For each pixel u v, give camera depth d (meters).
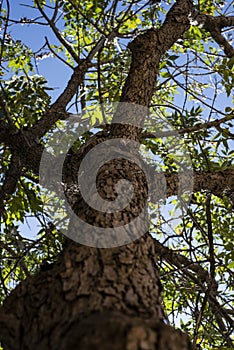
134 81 2.61
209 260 2.99
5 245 2.93
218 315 3.28
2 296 3.35
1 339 1.33
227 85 3.33
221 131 3.26
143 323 0.99
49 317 1.22
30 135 2.80
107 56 4.12
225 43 3.90
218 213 3.87
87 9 4.27
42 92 3.28
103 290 1.26
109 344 0.92
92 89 3.86
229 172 2.84
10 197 3.24
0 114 3.15
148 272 1.42
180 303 3.61
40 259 3.51
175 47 4.58
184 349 1.01
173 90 4.48
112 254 1.43
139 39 2.89
